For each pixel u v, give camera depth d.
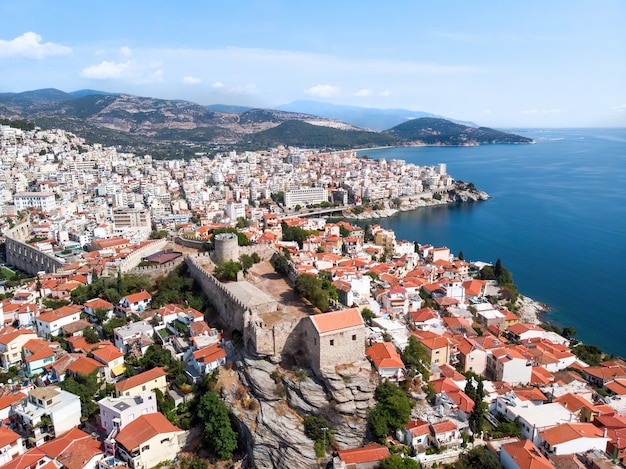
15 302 166.25
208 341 127.69
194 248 199.50
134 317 150.75
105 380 123.06
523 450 93.88
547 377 137.12
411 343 130.38
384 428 98.88
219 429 104.19
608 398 126.88
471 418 103.12
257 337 108.81
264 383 107.00
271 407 104.88
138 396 111.44
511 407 112.56
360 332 105.31
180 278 167.75
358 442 99.75
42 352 131.00
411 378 110.88
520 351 147.50
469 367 140.38
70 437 102.12
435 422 100.94
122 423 103.62
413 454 95.88
